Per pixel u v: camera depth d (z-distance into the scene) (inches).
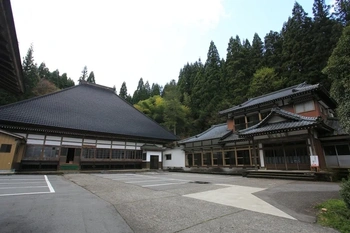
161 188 313.9
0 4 70.4
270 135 537.0
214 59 1683.1
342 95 227.6
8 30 86.2
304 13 1183.6
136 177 528.1
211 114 1320.1
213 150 794.8
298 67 1064.8
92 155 738.2
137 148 872.9
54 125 634.8
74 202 204.4
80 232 124.6
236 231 129.2
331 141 517.7
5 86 146.9
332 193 252.2
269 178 480.1
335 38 958.4
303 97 573.0
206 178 503.8
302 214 166.7
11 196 227.5
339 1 1216.2
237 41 1689.2
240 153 695.7
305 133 471.2
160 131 1006.4
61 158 684.7
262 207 190.4
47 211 167.6
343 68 221.5
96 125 767.7
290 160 499.8
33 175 522.3
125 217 157.8
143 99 2012.8
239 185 352.8
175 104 1499.8
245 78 1389.0
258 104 687.7
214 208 186.1
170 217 158.2
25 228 127.8
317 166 431.8
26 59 1434.5
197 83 1625.2
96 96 1054.4
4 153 515.8
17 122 573.0
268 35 1507.1
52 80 1945.1
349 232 124.5
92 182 389.7
